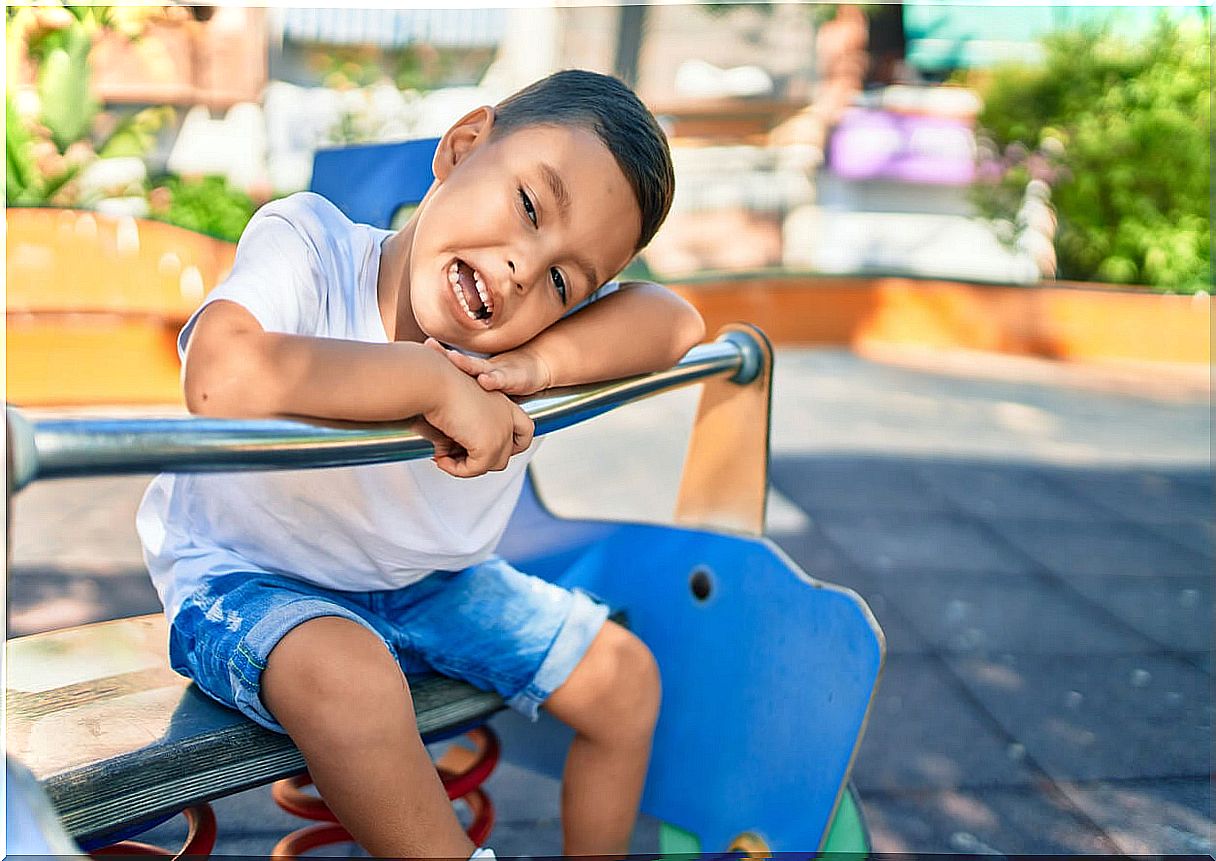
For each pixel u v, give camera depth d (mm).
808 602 1233
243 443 661
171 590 1097
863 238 9125
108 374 4371
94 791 852
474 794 1394
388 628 1106
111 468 595
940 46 9156
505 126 1064
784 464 4297
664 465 4156
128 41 6078
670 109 8789
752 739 1269
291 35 7680
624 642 1238
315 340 879
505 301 1015
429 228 1037
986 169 8172
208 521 1124
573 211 1021
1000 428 5176
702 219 8773
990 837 1895
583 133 1041
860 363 6590
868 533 3555
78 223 4426
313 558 1111
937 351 7199
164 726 948
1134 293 7262
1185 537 3750
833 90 8945
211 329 889
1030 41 8664
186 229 4566
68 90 5016
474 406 898
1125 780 2125
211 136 7504
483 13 8148
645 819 1844
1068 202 7852
